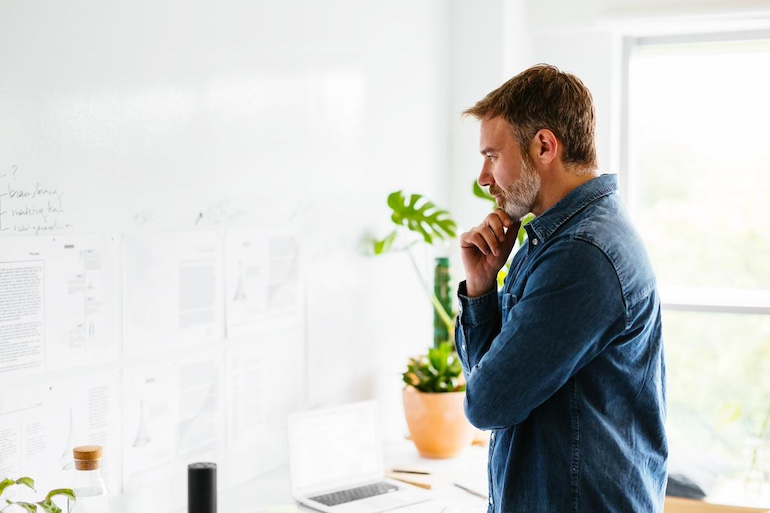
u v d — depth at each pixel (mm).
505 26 3066
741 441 3223
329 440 2096
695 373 3270
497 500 1586
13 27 1456
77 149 1588
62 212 1561
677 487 2609
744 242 3264
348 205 2496
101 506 1472
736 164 3256
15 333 1472
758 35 3119
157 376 1792
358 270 2566
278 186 2172
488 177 1625
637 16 3031
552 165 1546
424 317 3027
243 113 2031
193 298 1890
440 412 2336
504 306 1584
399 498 2020
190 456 1893
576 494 1468
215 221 1950
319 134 2342
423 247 3008
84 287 1608
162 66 1783
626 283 1438
